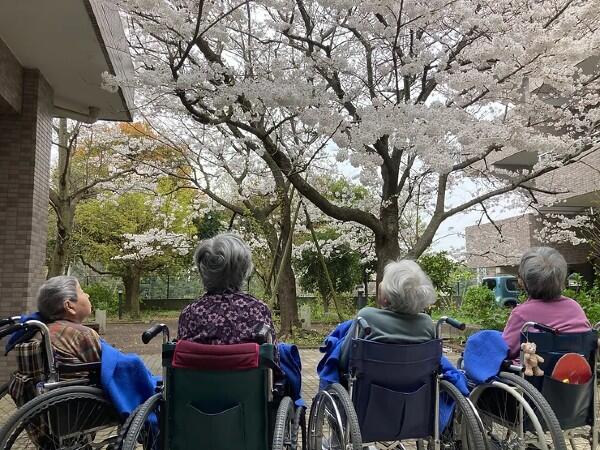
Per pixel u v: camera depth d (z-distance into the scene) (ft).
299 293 72.28
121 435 7.63
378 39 22.08
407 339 9.31
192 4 18.93
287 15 22.84
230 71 19.62
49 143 22.54
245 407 7.98
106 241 59.77
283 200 35.96
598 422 10.30
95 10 16.75
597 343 9.84
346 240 48.91
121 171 40.09
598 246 37.93
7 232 19.67
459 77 18.80
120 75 21.86
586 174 39.06
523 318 10.13
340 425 8.55
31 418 7.86
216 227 59.67
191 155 38.93
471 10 19.74
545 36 19.01
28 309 19.60
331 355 10.15
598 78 26.32
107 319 62.54
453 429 10.05
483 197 27.12
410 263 10.03
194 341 8.36
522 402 8.83
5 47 18.44
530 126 24.52
